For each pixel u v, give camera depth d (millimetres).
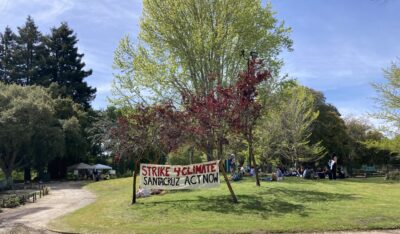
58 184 50500
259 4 27438
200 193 20031
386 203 16672
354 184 25156
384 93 30656
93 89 82188
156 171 18719
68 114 66000
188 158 42969
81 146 63125
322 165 54719
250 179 28344
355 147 61969
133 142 19141
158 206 17000
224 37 26531
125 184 37188
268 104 26672
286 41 27516
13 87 57906
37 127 53344
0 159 53719
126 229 13195
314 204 16531
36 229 14602
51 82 78812
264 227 12641
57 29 82875
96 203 21312
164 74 25312
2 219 18812
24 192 38938
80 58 83500
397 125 29594
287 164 50312
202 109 17219
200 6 27062
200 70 26641
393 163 61594
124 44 27156
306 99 48156
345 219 13398
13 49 84500
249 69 17891
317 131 54156
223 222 13641
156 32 27547
